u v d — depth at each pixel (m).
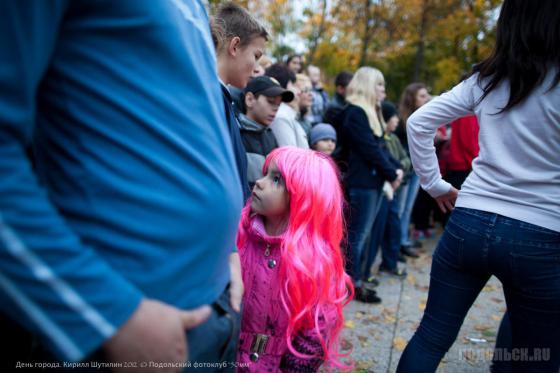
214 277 0.85
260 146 2.24
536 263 1.27
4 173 0.54
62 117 0.67
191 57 0.77
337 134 3.19
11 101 0.55
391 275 3.77
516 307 1.37
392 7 11.21
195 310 0.79
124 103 0.68
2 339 0.71
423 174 1.63
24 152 0.58
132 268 0.70
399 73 14.85
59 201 0.68
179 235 0.73
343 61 12.72
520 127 1.26
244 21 1.86
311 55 12.34
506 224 1.28
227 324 0.91
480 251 1.33
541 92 1.22
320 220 1.30
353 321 2.80
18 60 0.55
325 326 1.30
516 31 1.26
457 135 3.91
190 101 0.76
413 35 11.63
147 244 0.70
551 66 1.21
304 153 1.36
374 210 3.11
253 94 2.26
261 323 1.30
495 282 3.59
